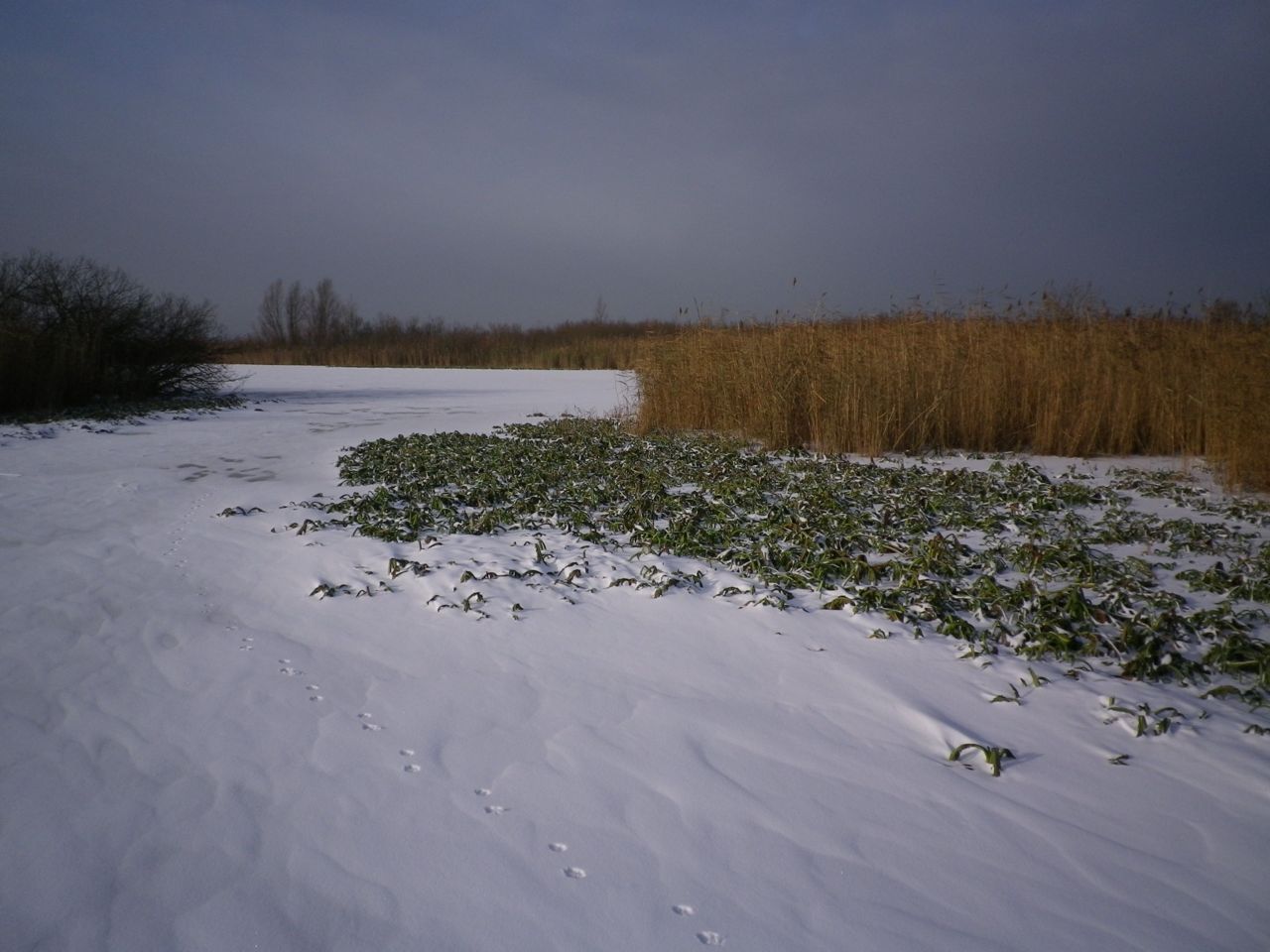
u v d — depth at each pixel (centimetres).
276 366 4712
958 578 568
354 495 846
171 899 250
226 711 377
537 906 248
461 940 234
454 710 380
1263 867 271
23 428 1379
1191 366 1094
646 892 254
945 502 772
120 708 380
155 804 301
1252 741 355
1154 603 508
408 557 618
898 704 386
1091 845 282
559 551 630
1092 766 334
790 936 236
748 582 560
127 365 1886
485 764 332
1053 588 553
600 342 4531
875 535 661
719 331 1374
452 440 1243
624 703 388
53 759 334
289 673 420
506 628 483
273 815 295
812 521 691
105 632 476
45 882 258
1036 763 336
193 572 589
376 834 284
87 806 300
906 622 488
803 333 1233
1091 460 1063
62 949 229
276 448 1226
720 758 338
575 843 279
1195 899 255
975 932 239
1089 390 1093
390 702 388
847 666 430
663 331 1458
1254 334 1030
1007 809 303
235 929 238
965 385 1139
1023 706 386
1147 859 275
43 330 1766
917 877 264
